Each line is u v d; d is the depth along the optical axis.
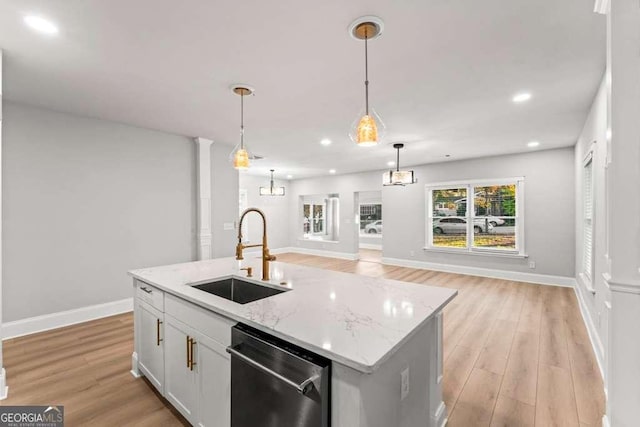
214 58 2.21
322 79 2.55
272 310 1.54
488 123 3.75
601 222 2.67
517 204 5.65
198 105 3.17
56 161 3.38
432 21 1.78
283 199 9.66
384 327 1.33
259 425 1.37
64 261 3.45
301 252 9.52
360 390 1.07
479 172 6.04
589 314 3.37
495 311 4.00
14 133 3.12
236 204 5.25
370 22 1.79
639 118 1.52
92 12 1.69
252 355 1.39
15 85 2.68
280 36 1.94
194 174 4.65
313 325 1.34
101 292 3.72
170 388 1.99
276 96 2.92
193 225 4.64
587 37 1.93
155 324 2.15
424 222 6.80
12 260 3.13
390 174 4.90
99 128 3.68
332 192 8.73
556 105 3.13
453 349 2.93
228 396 1.55
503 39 1.97
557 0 1.60
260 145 5.03
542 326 3.49
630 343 1.54
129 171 3.95
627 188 1.54
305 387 1.12
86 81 2.60
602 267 2.59
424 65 2.31
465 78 2.53
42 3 1.61
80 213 3.56
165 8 1.66
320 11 1.69
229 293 2.34
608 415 1.67
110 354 2.80
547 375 2.47
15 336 3.14
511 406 2.09
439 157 5.98
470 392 2.24
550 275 5.36
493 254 5.88
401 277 5.98
